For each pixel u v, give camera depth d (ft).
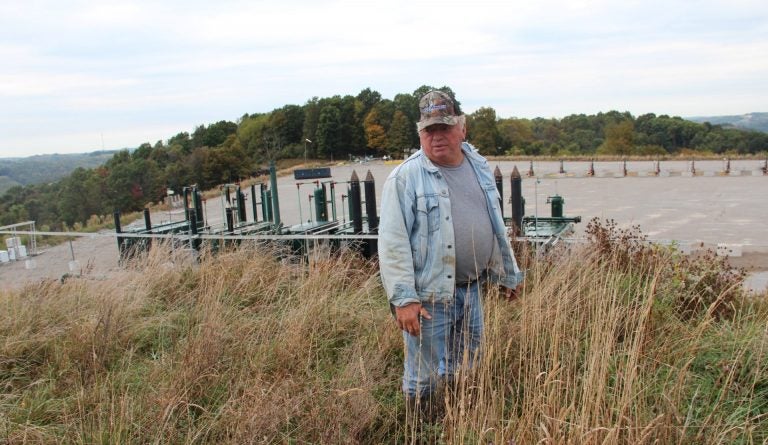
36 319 16.71
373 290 18.80
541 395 9.11
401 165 10.03
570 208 66.49
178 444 10.41
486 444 8.87
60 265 41.50
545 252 19.19
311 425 10.19
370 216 24.45
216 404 11.72
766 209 59.67
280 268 20.43
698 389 10.17
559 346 11.47
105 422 10.91
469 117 279.90
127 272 20.84
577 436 8.20
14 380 13.67
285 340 14.05
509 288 11.07
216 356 13.12
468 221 10.08
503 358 11.53
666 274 16.42
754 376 10.85
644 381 10.52
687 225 50.90
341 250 21.29
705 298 15.83
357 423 10.11
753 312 15.06
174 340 15.75
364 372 11.35
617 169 145.48
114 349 14.75
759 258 33.58
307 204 76.64
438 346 10.20
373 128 274.57
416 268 10.00
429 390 10.41
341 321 15.64
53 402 12.20
